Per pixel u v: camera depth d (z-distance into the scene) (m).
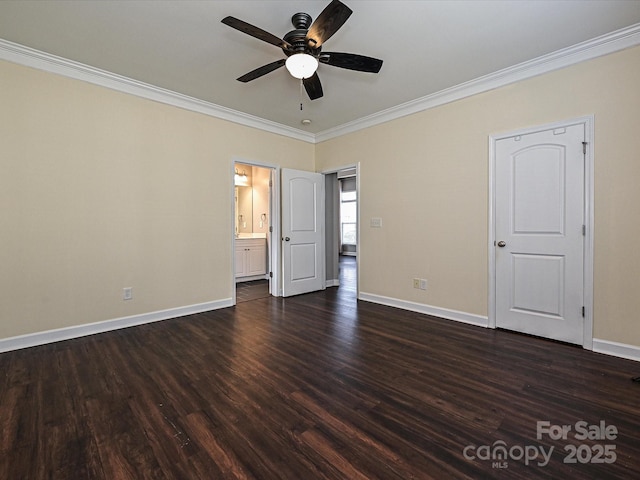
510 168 3.09
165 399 1.97
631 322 2.49
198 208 3.87
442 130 3.58
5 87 2.66
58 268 2.93
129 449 1.53
